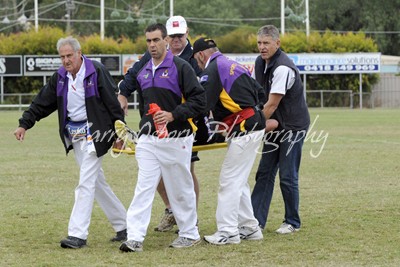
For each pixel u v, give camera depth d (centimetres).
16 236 1805
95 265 1503
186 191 1680
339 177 2891
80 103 1694
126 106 2045
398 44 16325
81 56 1695
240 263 1523
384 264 1505
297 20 11556
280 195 2447
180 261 1541
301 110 1844
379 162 3406
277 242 1734
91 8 15875
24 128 1736
